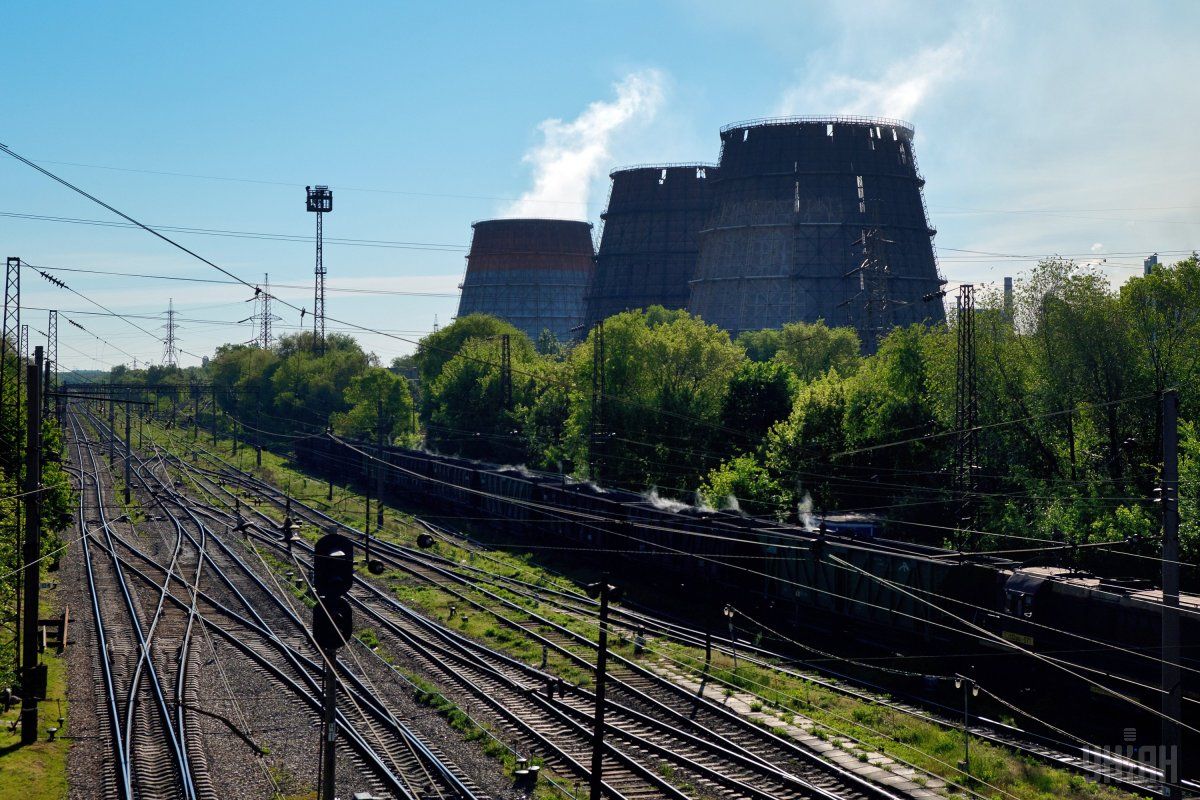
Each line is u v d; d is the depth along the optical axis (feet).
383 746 103.96
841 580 149.48
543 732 108.99
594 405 249.34
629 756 101.55
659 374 275.39
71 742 105.70
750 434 253.44
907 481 200.34
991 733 108.99
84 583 192.44
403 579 200.34
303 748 103.91
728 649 147.74
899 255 468.34
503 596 185.78
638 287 576.20
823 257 461.37
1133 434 178.70
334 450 378.94
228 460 418.10
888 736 107.65
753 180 483.51
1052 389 187.01
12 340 189.16
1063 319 185.16
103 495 320.91
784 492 205.98
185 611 170.09
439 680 130.41
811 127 477.36
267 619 165.07
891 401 208.85
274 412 508.53
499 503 255.50
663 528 174.91
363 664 138.62
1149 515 149.59
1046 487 175.01
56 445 189.06
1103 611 115.03
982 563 134.41
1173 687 80.84
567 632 154.61
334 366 479.41
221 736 106.73
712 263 498.69
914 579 138.00
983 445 195.62
